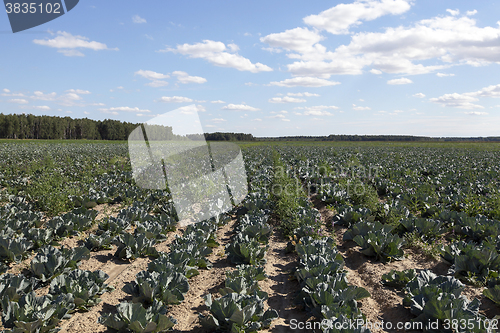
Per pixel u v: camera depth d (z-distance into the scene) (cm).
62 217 860
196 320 477
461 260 576
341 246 803
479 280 551
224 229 960
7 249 639
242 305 440
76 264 630
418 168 2044
